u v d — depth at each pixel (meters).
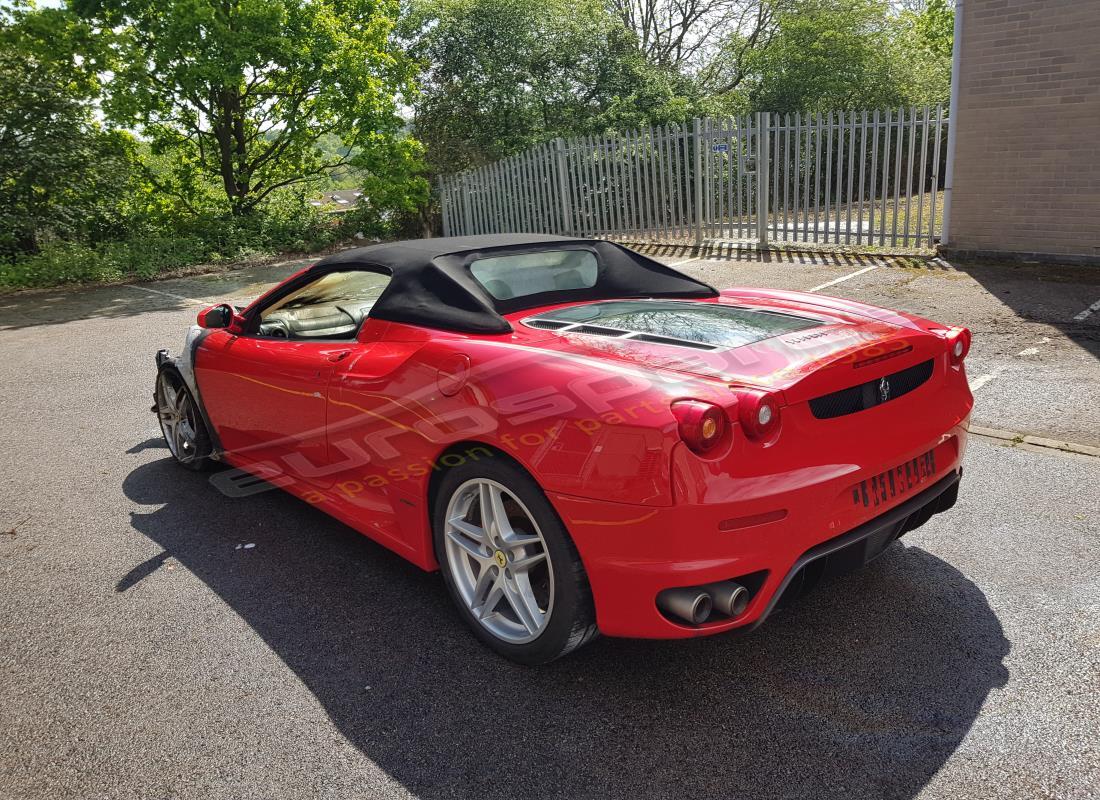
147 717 2.41
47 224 15.98
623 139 12.89
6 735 2.35
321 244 17.97
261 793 2.07
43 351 8.55
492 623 2.65
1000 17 8.55
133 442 5.16
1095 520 3.36
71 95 15.98
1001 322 6.66
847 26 22.12
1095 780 1.97
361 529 3.16
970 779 1.99
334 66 16.97
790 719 2.26
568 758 2.15
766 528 2.11
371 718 2.36
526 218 14.75
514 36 19.41
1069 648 2.51
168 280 14.66
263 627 2.89
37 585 3.28
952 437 2.65
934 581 2.96
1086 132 8.31
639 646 2.67
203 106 17.34
